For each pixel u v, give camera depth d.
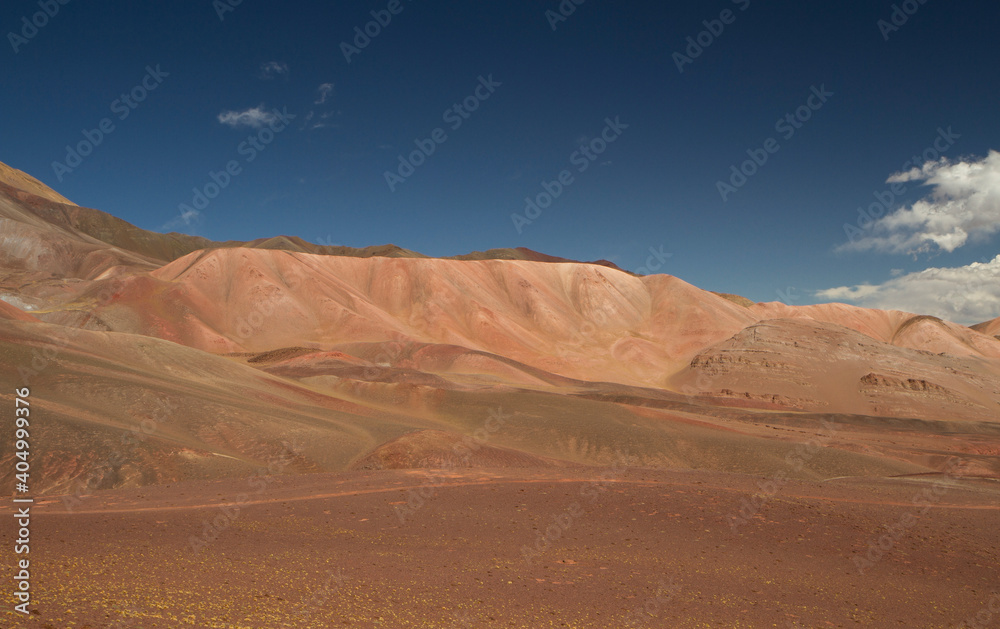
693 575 18.31
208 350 133.75
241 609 12.09
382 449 44.94
